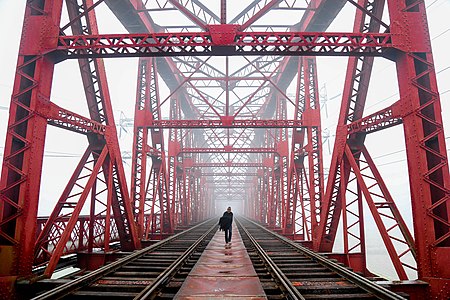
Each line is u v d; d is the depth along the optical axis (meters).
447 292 8.48
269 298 6.98
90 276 8.26
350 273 8.72
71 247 14.30
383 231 10.76
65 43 10.63
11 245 9.01
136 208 20.47
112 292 7.57
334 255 13.19
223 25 11.37
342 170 13.49
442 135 9.49
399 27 10.48
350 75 13.38
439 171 9.61
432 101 9.74
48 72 10.45
